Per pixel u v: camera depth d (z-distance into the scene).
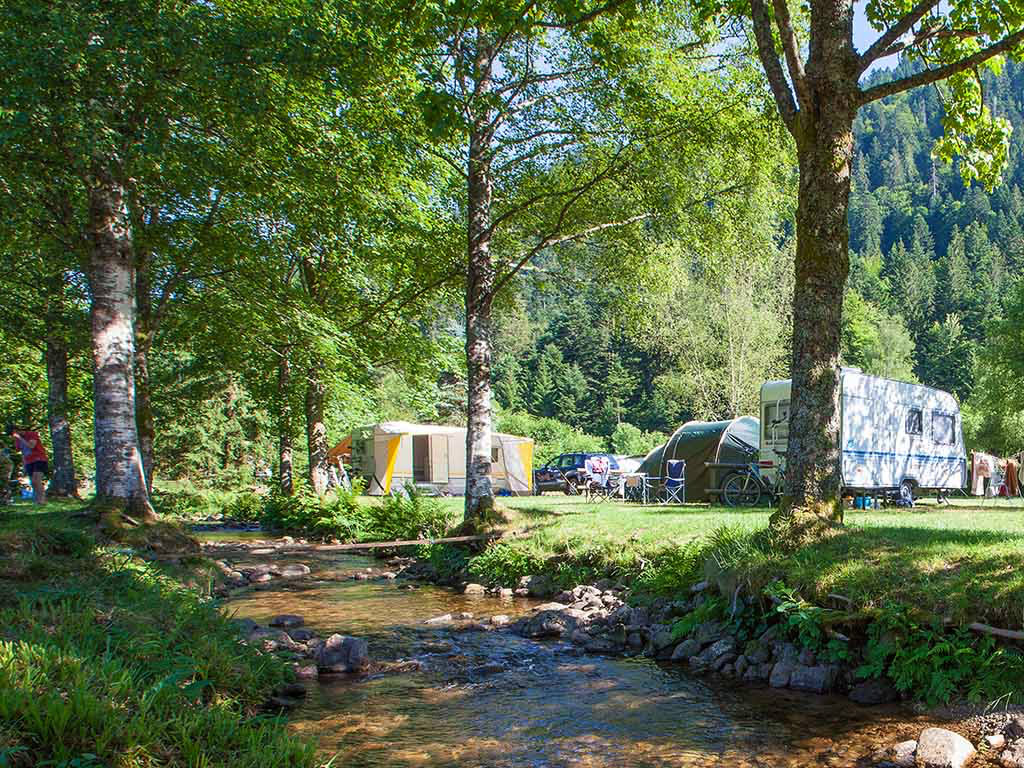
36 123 8.90
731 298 38.41
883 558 6.54
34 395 24.41
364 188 13.02
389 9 9.76
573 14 8.88
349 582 12.12
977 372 38.69
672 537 9.89
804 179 7.66
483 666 6.94
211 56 9.59
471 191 13.29
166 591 7.32
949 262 115.38
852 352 68.06
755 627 6.99
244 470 34.53
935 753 4.50
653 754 4.83
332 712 5.68
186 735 3.88
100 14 9.06
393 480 28.08
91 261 11.03
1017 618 5.34
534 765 4.66
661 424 78.94
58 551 7.71
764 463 16.22
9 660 4.04
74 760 3.34
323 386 19.75
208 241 13.79
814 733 5.12
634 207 13.72
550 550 11.13
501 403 89.81
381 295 17.88
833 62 7.50
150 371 22.81
